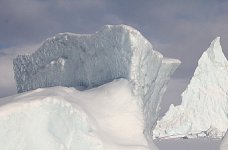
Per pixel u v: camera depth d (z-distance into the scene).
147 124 88.38
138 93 78.81
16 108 64.38
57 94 70.94
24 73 113.12
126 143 66.81
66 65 95.88
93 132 65.94
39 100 66.00
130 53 77.56
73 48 93.06
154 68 85.56
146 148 66.81
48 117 65.81
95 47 86.12
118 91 74.88
